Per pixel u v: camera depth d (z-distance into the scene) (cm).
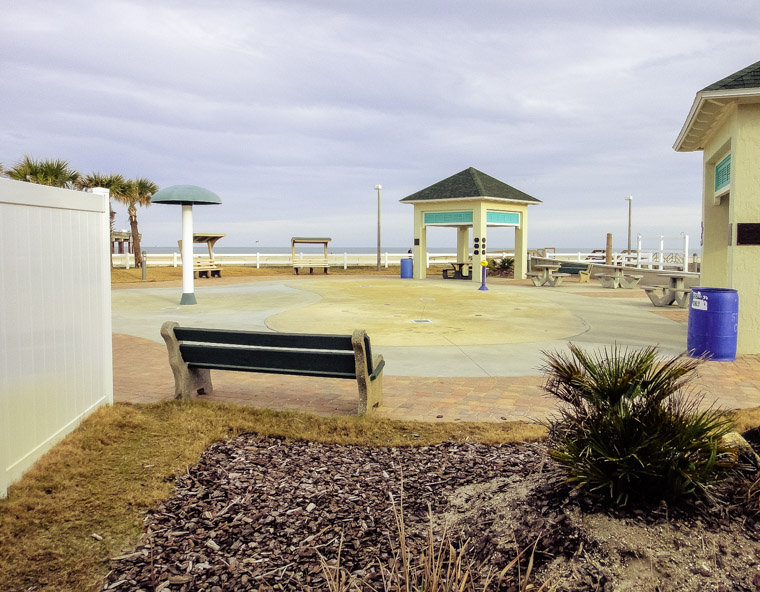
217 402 580
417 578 273
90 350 489
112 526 326
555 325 1206
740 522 290
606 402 328
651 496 303
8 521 316
